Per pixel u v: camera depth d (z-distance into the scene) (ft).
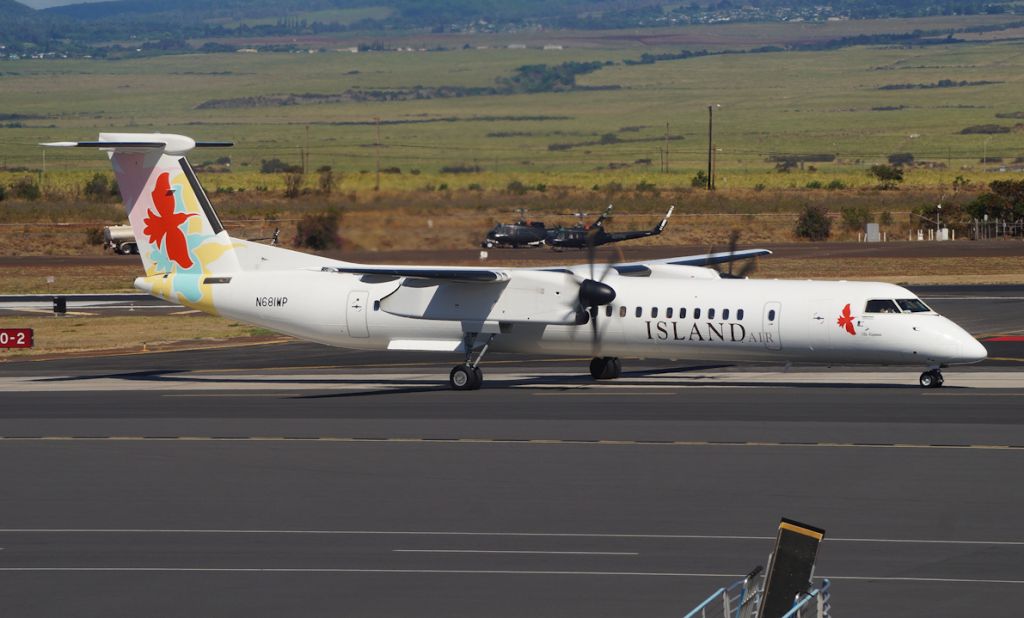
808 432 358.43
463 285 457.27
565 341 458.09
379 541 252.62
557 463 323.98
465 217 640.58
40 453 345.10
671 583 222.69
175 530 262.26
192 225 490.49
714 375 489.26
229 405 427.74
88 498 292.40
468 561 237.66
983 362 513.04
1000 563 231.71
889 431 357.61
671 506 278.46
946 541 247.09
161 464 329.31
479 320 455.63
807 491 290.15
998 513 268.21
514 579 225.97
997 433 352.69
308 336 482.28
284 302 480.64
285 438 363.15
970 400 410.11
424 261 642.22
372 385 478.18
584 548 245.86
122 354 594.24
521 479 306.96
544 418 389.39
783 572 162.50
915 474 305.12
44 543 252.83
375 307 470.39
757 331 433.89
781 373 492.54
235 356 581.94
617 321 450.30
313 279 481.05
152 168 489.26
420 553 243.40
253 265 489.26
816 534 161.99
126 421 395.14
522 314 448.65
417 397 441.68
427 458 332.60
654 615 205.77
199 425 386.73
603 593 217.36
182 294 492.95
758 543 248.32
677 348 446.60
